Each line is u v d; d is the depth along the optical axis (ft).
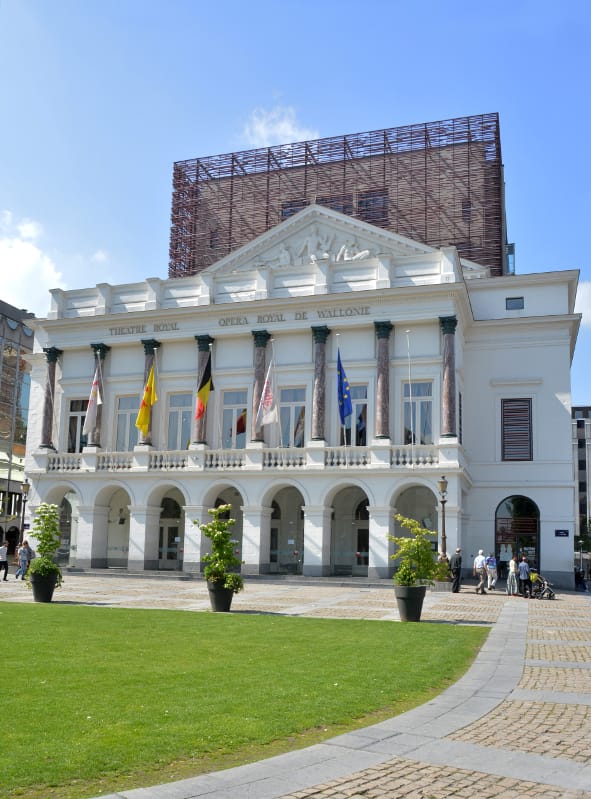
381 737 31.27
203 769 26.86
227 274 152.56
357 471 134.72
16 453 233.55
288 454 140.97
